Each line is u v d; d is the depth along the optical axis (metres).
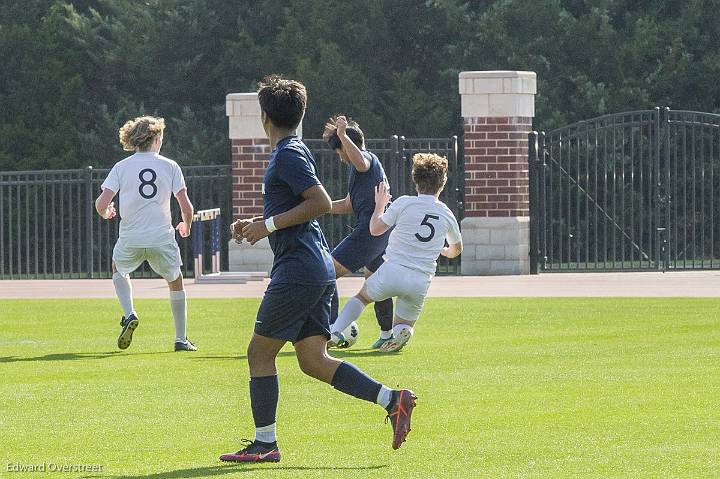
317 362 20.81
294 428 23.56
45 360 33.84
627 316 44.00
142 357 34.47
